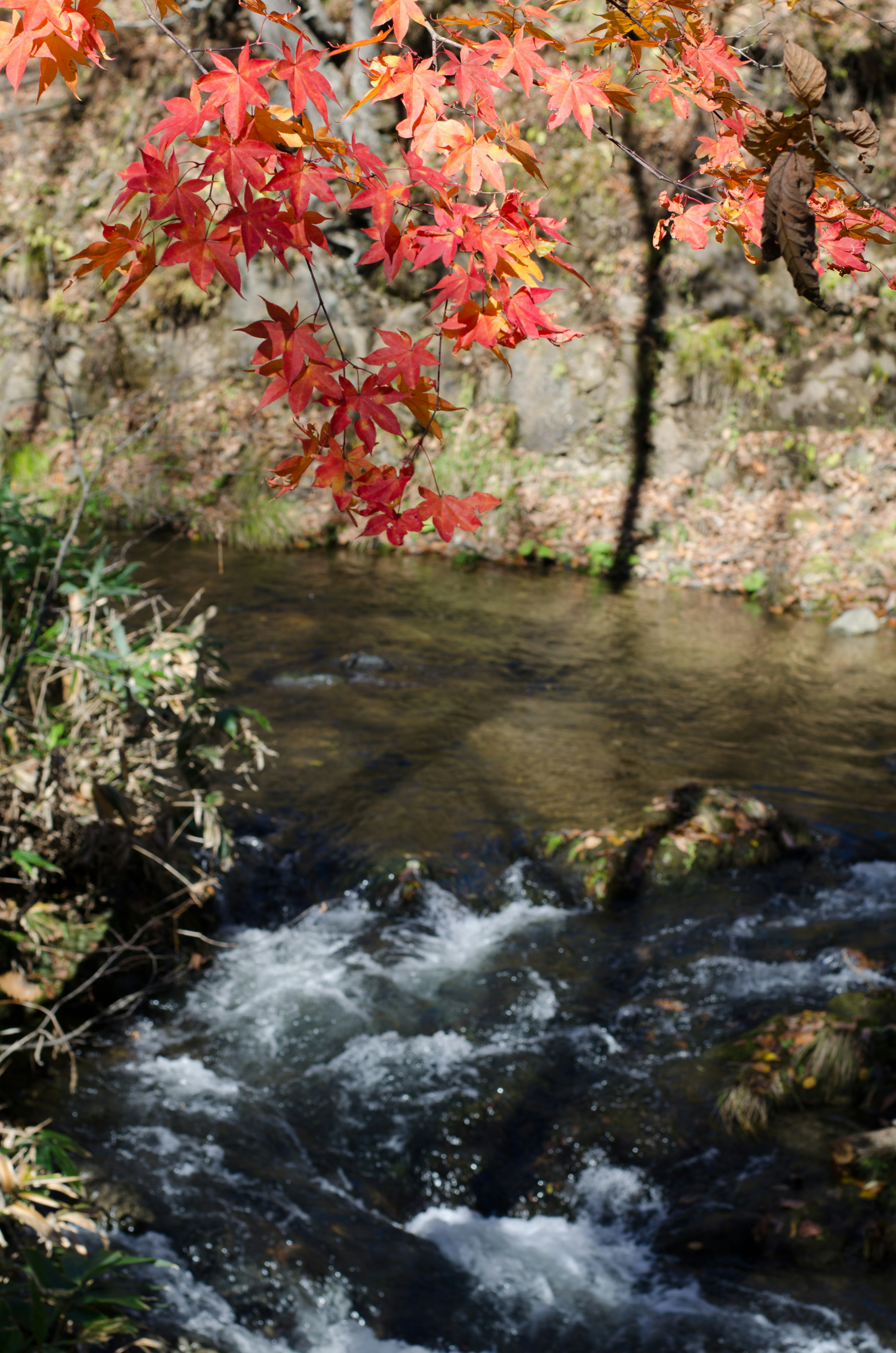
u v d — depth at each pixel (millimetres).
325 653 8047
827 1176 3484
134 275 1300
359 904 5055
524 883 5207
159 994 4363
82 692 4301
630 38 1715
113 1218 3262
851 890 5258
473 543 11055
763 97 5973
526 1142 3756
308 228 1326
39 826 4328
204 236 1290
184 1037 4168
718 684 7887
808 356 10820
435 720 6969
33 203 11898
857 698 7734
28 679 4430
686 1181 3568
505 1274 3293
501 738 6742
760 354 10875
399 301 11289
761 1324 3039
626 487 11094
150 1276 3084
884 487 10391
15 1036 3910
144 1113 3756
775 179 1251
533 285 1484
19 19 1246
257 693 7238
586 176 10977
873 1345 2932
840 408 10719
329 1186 3561
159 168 1257
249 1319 3020
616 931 4934
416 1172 3633
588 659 8289
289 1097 3896
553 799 5906
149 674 4129
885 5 10031
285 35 9641
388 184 1427
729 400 10914
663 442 11062
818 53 10023
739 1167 3590
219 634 8297
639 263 11047
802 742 6906
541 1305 3176
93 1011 4172
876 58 10148
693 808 5621
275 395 1403
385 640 8438
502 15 1514
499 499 1526
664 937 4867
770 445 10797
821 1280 3162
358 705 7156
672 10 1683
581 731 6918
